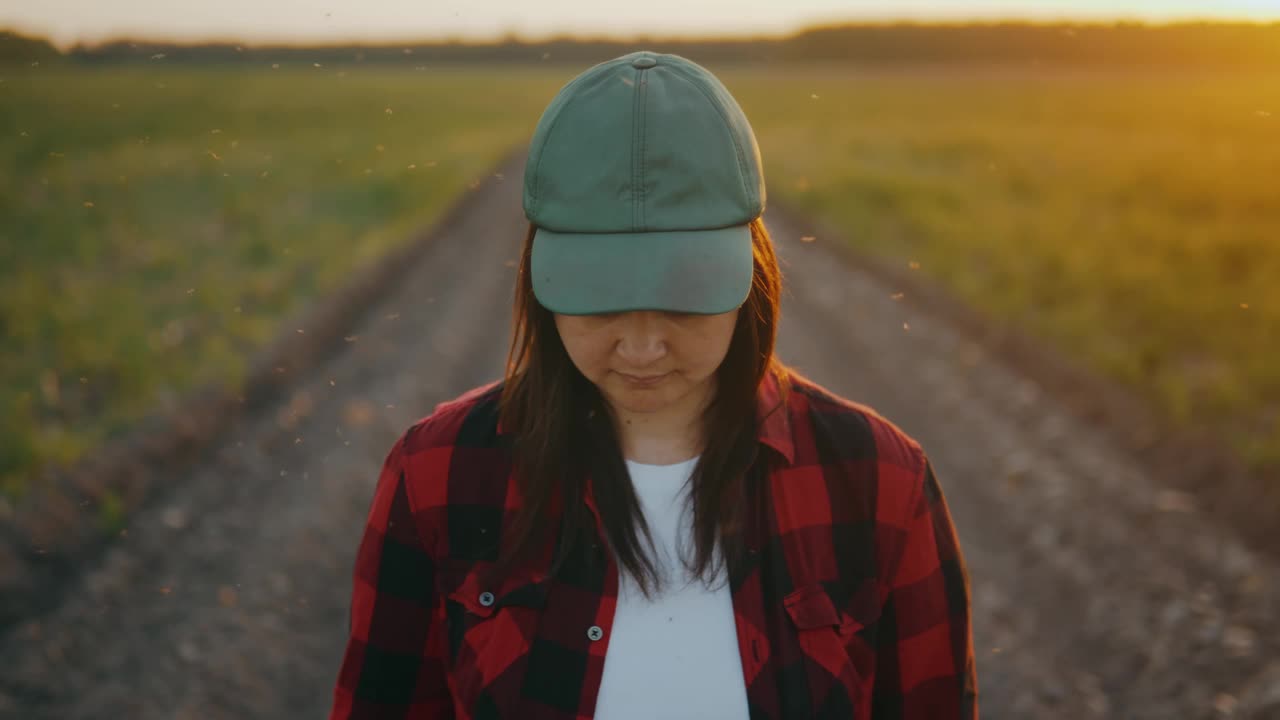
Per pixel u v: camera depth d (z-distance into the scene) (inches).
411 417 234.8
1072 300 345.7
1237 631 133.3
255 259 424.5
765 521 42.4
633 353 36.7
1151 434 213.3
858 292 395.5
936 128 1390.3
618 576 41.4
